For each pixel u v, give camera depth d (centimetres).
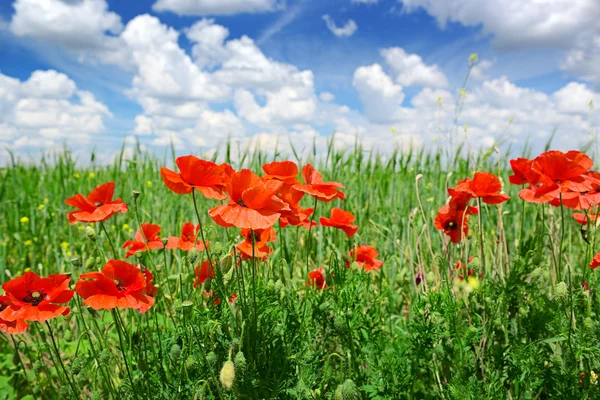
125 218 135
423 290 66
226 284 50
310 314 55
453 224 67
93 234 57
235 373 42
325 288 60
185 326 49
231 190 44
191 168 46
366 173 137
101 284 44
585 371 49
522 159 63
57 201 140
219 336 51
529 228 108
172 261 101
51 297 45
